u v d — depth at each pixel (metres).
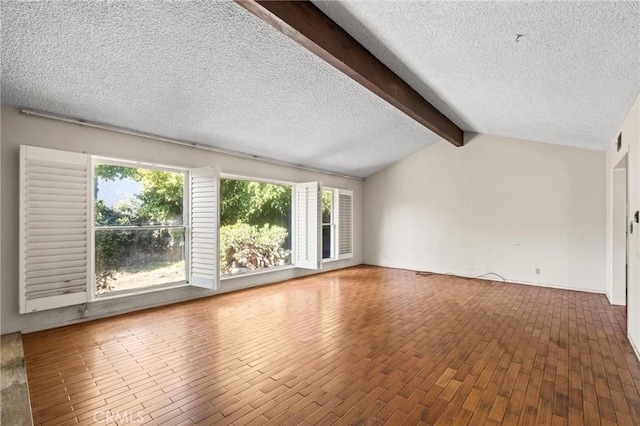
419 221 6.82
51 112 3.21
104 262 3.71
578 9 1.87
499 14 2.08
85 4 2.06
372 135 5.37
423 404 2.01
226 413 1.90
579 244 5.11
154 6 2.15
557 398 2.08
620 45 2.15
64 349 2.76
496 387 2.21
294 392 2.14
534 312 3.94
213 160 4.70
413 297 4.62
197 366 2.49
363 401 2.04
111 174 3.78
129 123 3.65
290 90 3.54
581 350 2.81
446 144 6.43
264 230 5.66
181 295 4.34
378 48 3.01
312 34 2.46
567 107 3.47
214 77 3.06
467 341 3.01
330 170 6.81
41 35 2.25
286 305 4.18
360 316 3.74
